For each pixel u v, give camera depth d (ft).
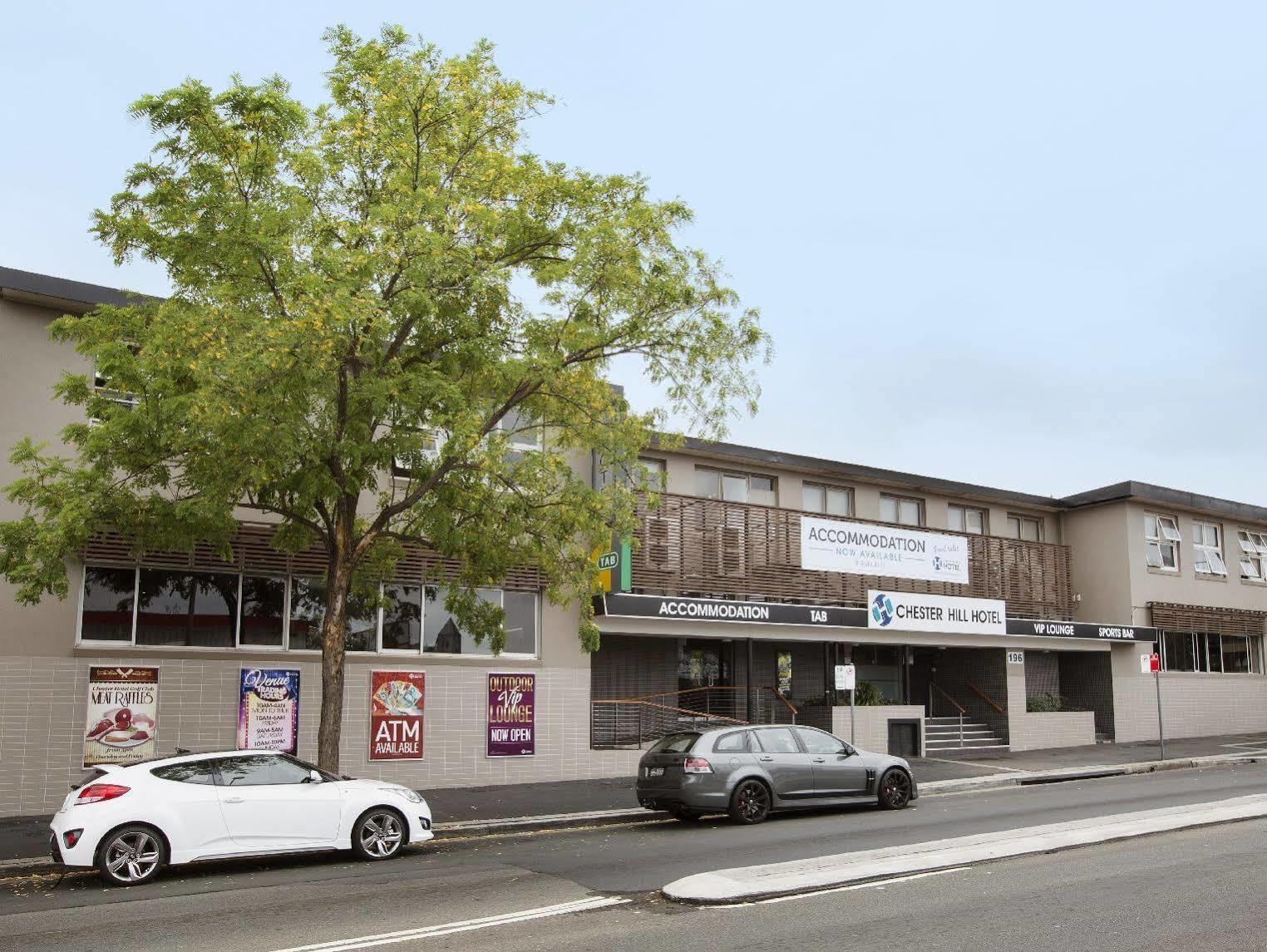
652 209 46.50
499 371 44.60
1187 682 103.35
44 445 43.65
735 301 48.16
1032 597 95.86
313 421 47.24
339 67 46.14
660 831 48.57
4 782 49.73
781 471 85.51
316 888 34.42
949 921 28.25
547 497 48.80
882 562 84.33
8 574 41.47
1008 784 68.39
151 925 29.19
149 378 40.16
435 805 55.42
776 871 34.50
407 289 41.68
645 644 76.13
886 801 54.49
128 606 54.24
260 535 57.41
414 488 49.73
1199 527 108.47
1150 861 36.55
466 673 63.52
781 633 76.28
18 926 29.40
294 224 42.14
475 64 45.98
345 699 59.31
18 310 52.95
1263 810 48.08
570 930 27.99
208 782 37.88
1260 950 25.35
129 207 42.80
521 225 45.85
